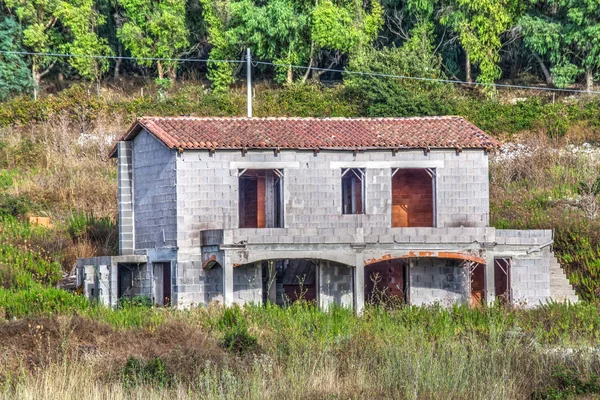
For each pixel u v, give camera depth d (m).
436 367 88.56
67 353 96.69
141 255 145.38
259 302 129.38
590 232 157.62
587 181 186.00
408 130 150.62
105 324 108.25
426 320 116.19
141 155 148.00
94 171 195.38
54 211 177.25
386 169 145.00
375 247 135.88
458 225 145.75
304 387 86.12
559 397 85.56
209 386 85.81
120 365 92.69
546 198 179.38
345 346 100.00
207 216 139.25
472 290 147.38
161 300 143.25
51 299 125.44
